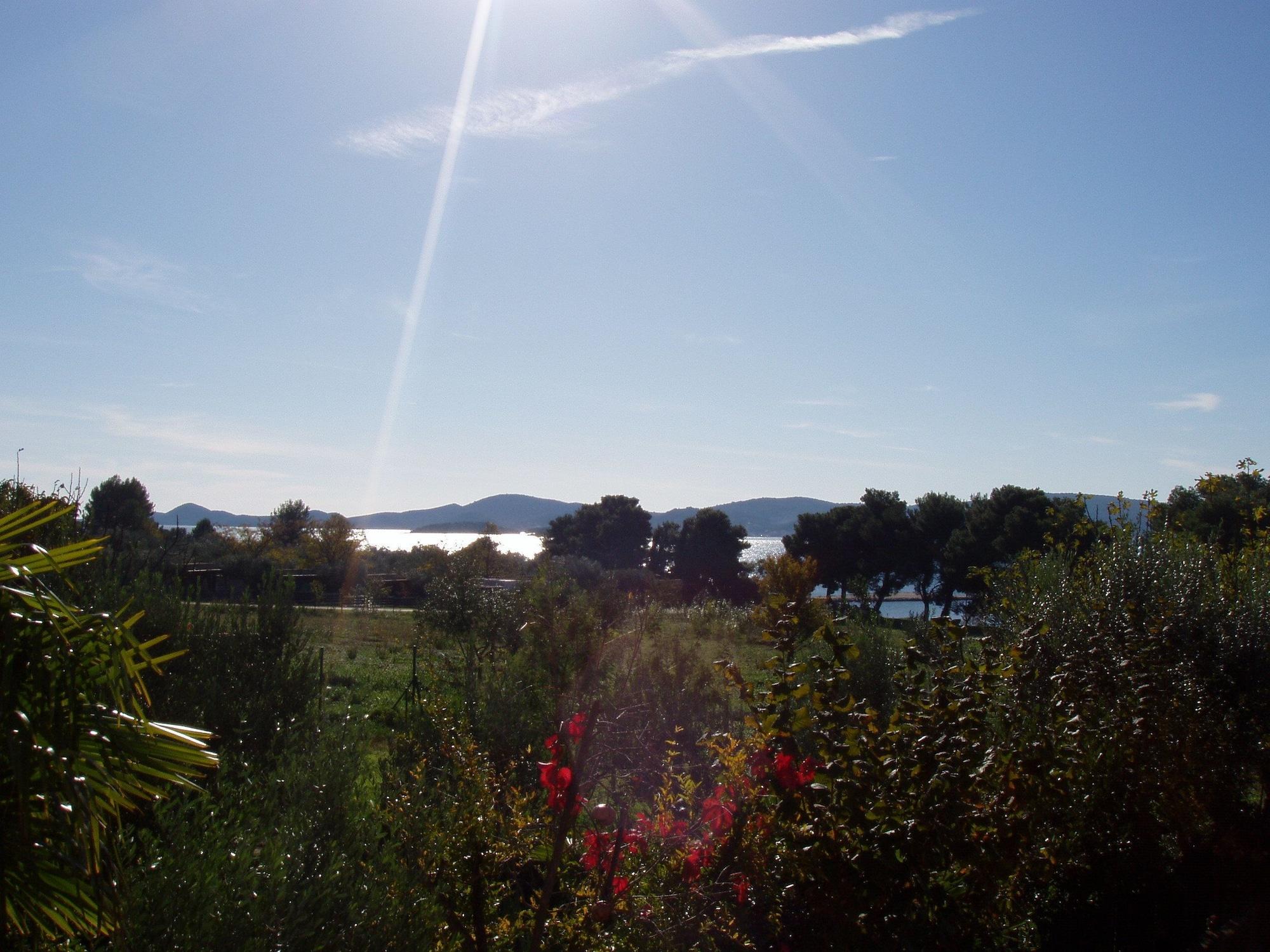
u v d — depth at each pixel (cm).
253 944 306
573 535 5822
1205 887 462
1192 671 551
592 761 463
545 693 844
